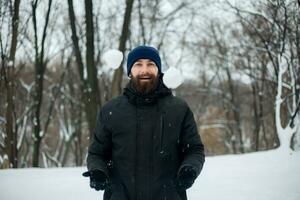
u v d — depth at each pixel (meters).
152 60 2.94
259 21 15.84
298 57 12.54
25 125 26.44
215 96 35.44
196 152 2.88
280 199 5.67
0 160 16.33
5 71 14.88
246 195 6.02
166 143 2.82
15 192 6.96
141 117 2.86
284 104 16.19
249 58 20.86
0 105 16.67
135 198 2.80
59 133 36.25
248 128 39.03
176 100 2.94
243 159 10.12
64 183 7.77
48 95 33.94
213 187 6.76
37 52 18.59
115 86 17.16
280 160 9.41
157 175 2.80
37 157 18.91
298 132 11.33
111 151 3.00
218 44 27.28
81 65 17.11
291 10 12.84
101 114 2.97
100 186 2.81
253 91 27.27
